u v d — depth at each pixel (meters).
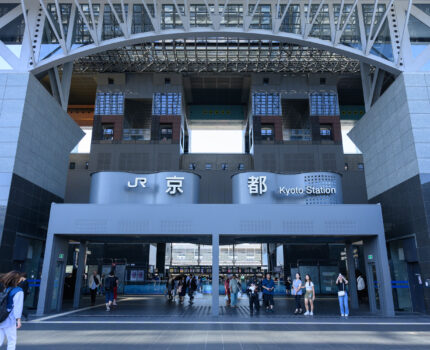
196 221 16.27
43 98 20.66
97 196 19.08
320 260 28.25
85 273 28.03
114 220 16.34
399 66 19.94
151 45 36.88
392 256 19.50
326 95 44.00
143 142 42.50
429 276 16.09
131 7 25.44
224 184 40.69
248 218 16.28
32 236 19.00
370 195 22.33
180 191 18.94
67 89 25.75
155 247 34.09
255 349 7.99
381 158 21.00
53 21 23.00
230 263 42.03
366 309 17.83
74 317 13.82
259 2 25.88
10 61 20.59
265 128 43.69
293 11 28.52
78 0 23.55
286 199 19.11
